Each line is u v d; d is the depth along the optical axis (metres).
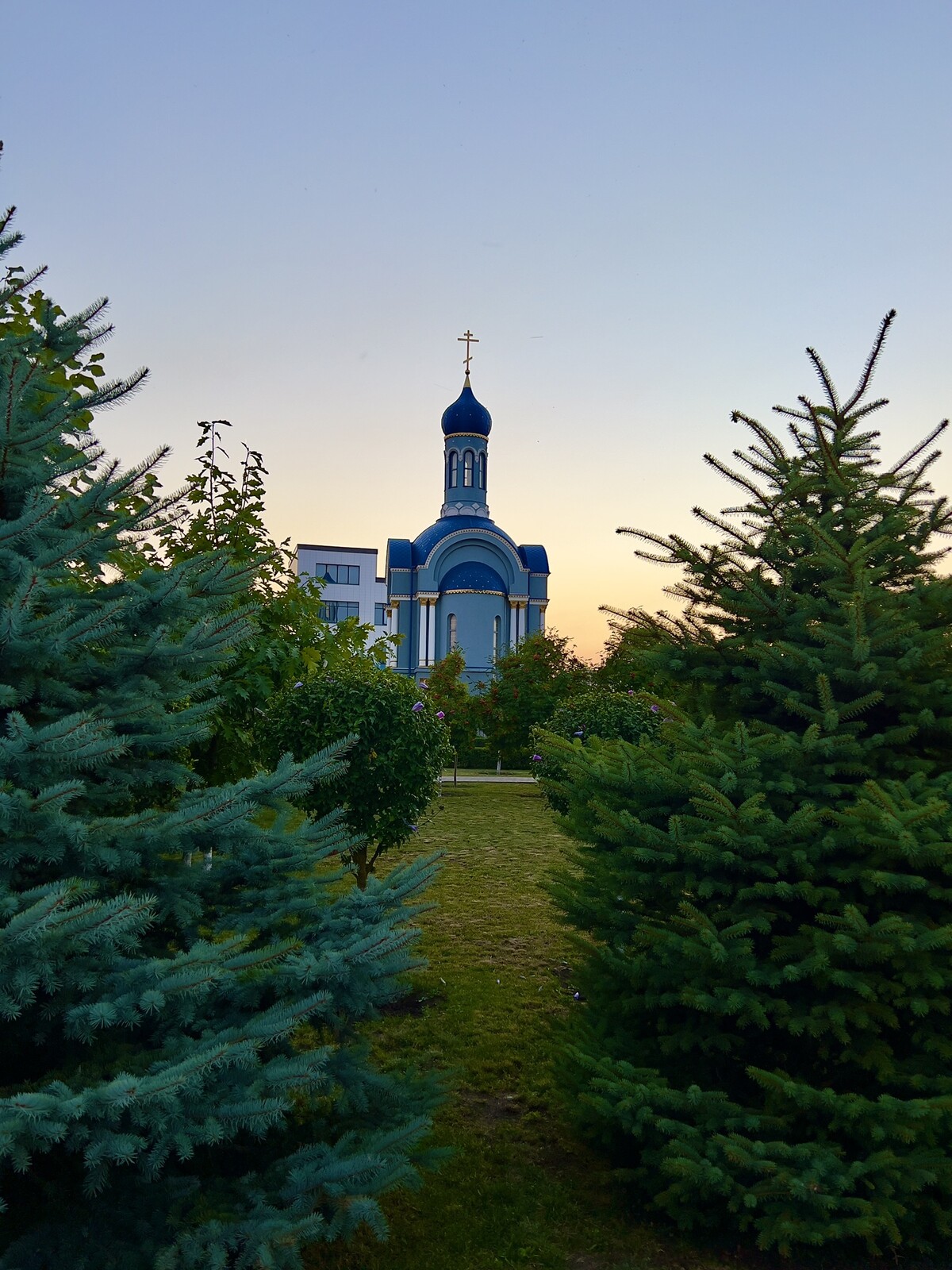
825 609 4.18
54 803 2.68
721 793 3.78
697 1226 3.79
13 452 3.12
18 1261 2.65
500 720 24.73
